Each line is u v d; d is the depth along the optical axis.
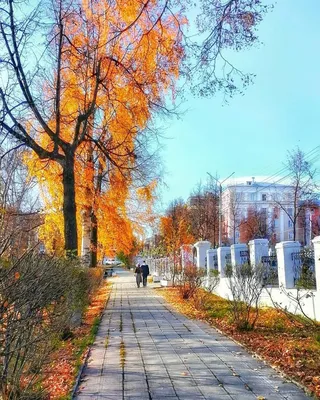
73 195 13.88
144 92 15.51
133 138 18.38
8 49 12.45
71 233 13.68
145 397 5.91
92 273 17.48
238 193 80.69
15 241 5.46
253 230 60.03
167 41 9.95
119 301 20.33
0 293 4.47
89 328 11.76
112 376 6.97
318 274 11.39
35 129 15.50
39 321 5.39
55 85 14.92
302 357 7.84
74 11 13.69
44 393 5.74
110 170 20.94
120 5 11.63
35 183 17.17
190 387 6.30
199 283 20.09
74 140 14.23
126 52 14.02
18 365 5.08
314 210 47.75
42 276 5.36
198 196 58.56
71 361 7.93
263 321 11.82
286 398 5.70
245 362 7.68
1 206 6.09
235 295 11.53
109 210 21.78
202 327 11.79
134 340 10.08
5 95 12.50
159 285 32.06
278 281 13.86
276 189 80.12
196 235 51.28
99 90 15.72
